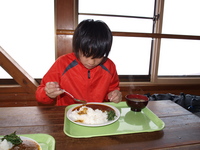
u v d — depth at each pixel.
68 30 1.67
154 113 0.87
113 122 0.71
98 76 1.16
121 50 1.98
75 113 0.76
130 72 2.08
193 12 1.97
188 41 2.07
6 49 1.71
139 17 1.88
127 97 0.94
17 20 1.67
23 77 1.70
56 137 0.62
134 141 0.61
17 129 0.66
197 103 1.61
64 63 1.15
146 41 2.01
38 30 1.73
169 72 2.16
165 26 1.95
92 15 1.79
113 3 1.81
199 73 2.24
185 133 0.68
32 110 0.85
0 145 0.48
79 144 0.58
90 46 0.77
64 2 1.64
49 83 0.86
